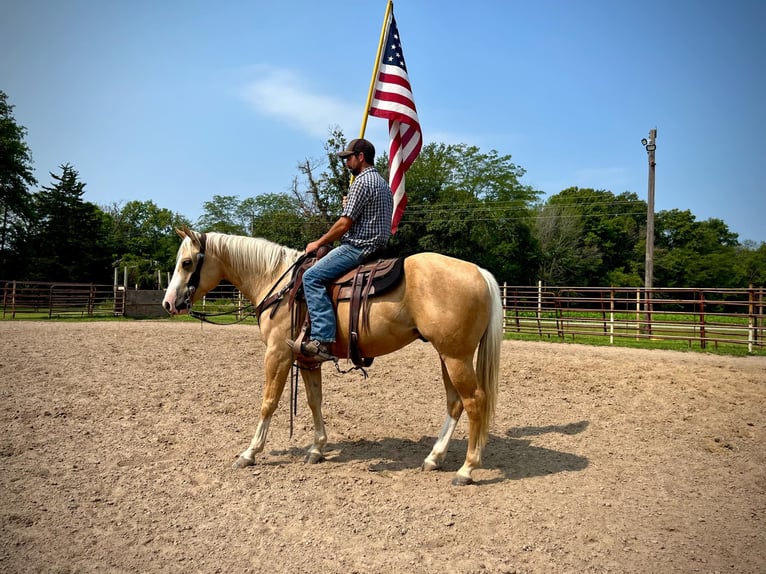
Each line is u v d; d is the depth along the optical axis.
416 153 6.65
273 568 2.80
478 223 35.84
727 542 3.12
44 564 2.81
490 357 4.10
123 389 6.82
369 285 4.10
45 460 4.34
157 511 3.46
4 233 40.06
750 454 4.70
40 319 18.80
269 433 5.34
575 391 7.19
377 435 5.38
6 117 39.06
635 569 2.82
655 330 14.48
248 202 61.25
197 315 4.94
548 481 4.08
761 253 48.12
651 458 4.61
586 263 46.94
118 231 62.25
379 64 6.64
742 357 10.84
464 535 3.17
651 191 17.89
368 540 3.10
